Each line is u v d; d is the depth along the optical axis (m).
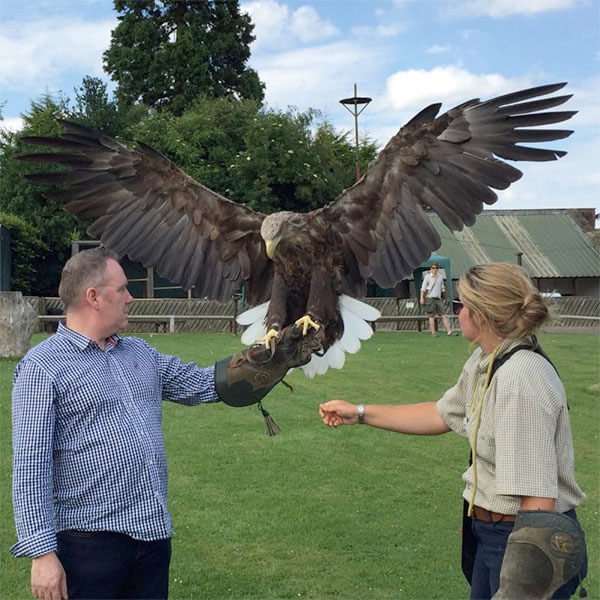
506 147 3.88
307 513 4.77
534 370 2.47
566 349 12.64
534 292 2.54
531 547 2.29
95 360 2.73
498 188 3.90
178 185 4.19
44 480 2.57
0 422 6.70
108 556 2.66
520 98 3.85
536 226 24.31
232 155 22.48
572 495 2.54
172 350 11.96
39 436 2.58
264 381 3.11
